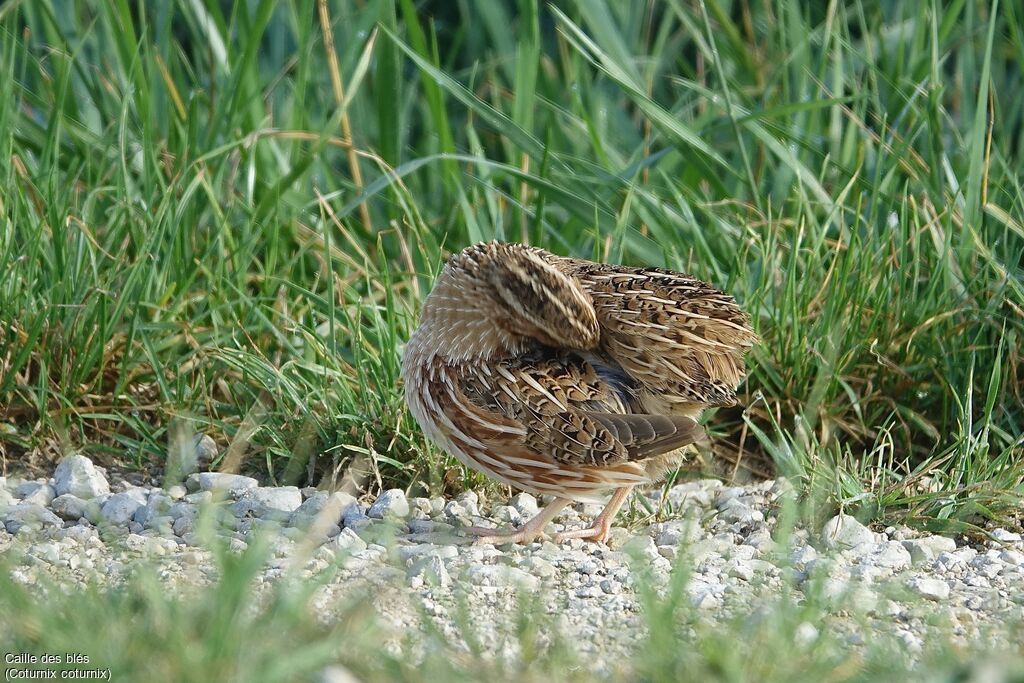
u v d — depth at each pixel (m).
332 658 7.04
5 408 10.96
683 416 9.29
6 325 11.03
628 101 15.99
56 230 11.42
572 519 10.59
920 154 13.92
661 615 7.30
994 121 14.16
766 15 15.64
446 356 9.84
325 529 9.46
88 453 10.95
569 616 8.23
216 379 11.57
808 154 14.16
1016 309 11.27
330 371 11.11
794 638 7.33
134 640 6.80
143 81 13.36
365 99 15.80
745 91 14.94
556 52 16.91
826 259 12.44
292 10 15.53
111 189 12.52
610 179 13.31
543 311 9.39
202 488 10.45
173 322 11.48
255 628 7.01
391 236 13.86
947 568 9.30
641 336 9.50
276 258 12.62
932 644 7.52
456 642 7.68
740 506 10.28
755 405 11.50
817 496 9.91
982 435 10.48
